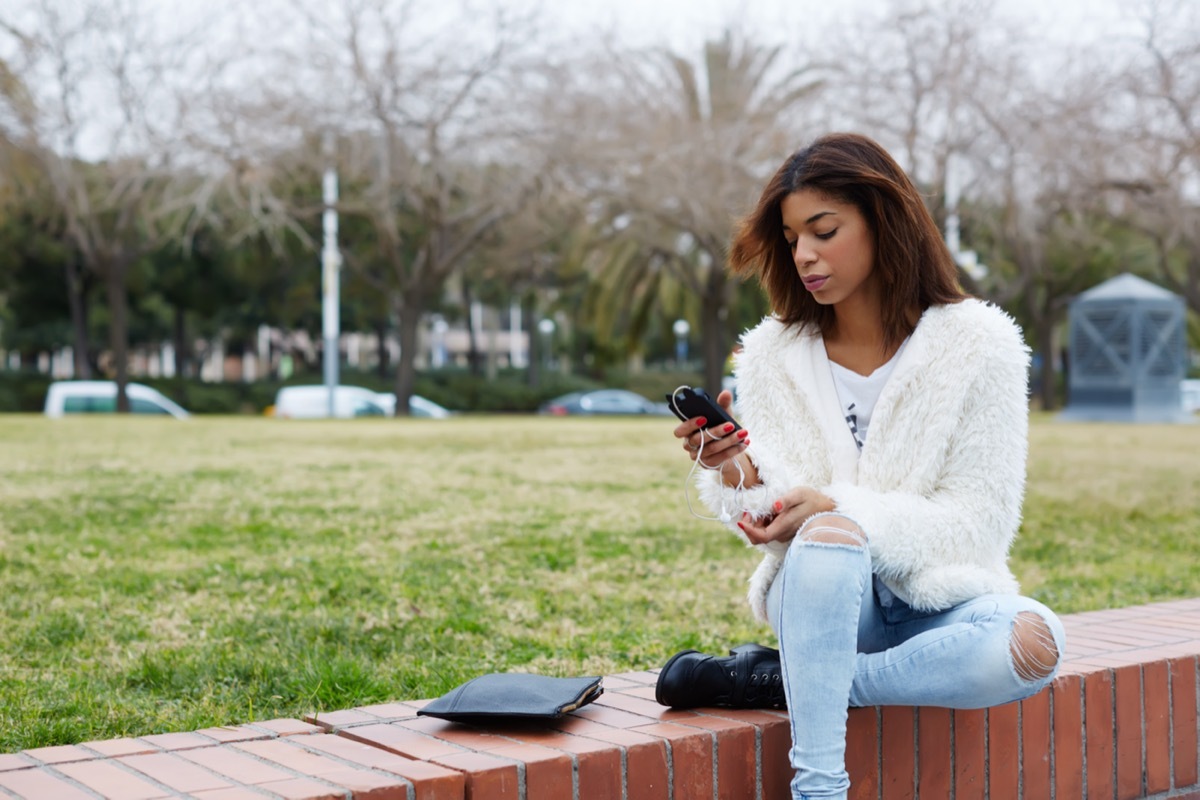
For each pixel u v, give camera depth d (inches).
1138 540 257.8
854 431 95.7
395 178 984.9
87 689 125.1
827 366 97.1
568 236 1333.7
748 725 91.0
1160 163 836.0
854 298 95.7
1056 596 189.9
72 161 1039.0
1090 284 1375.5
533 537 243.6
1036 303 1391.5
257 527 252.1
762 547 92.4
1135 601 185.9
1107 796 109.0
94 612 165.8
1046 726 104.7
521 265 1293.1
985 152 862.5
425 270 1124.5
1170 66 751.7
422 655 145.1
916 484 91.0
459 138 957.2
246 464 417.1
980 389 89.9
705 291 1181.7
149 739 90.5
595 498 321.1
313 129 910.4
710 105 1085.8
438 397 1728.6
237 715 118.6
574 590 189.3
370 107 920.3
